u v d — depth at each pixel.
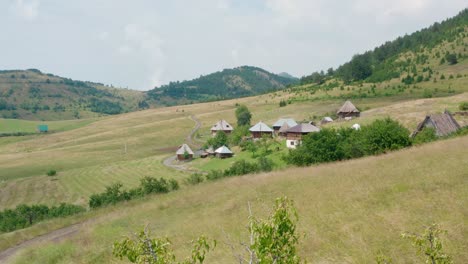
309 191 29.33
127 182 99.88
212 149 121.38
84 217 41.75
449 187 22.41
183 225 28.55
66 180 107.50
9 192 98.25
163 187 59.94
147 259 8.17
